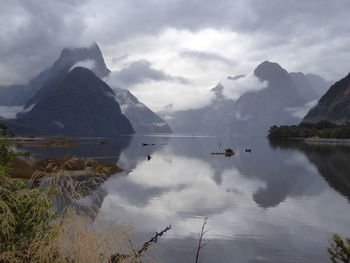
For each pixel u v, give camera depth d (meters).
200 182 41.59
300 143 184.00
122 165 63.12
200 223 21.73
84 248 4.59
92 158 77.88
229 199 30.31
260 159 81.12
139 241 16.95
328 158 81.25
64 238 4.71
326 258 15.94
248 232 20.00
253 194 33.12
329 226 21.59
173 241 17.72
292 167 61.41
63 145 135.62
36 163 40.12
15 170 29.52
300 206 27.62
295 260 15.67
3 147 9.94
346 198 31.33
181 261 14.91
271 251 16.77
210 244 17.55
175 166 62.97
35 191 5.55
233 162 73.19
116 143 176.50
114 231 5.04
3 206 5.02
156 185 38.16
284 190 35.88
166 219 22.38
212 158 84.69
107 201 26.27
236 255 16.16
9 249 4.89
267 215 24.31
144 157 85.62
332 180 44.09
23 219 5.40
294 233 19.94
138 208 25.28
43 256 4.54
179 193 33.03
